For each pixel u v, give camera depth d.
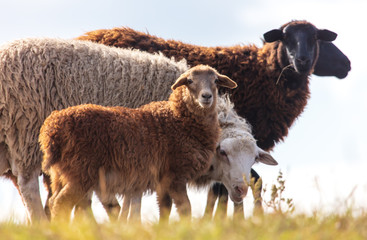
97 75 13.32
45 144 10.02
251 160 12.49
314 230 6.38
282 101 16.36
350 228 6.53
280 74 16.30
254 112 16.12
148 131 10.84
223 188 13.84
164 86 13.92
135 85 13.62
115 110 10.62
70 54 13.18
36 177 12.66
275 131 16.47
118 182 10.41
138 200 12.49
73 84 13.04
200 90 11.13
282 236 5.97
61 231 6.48
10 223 7.71
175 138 11.15
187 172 11.23
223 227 6.39
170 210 11.50
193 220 7.47
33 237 6.21
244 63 16.19
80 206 10.54
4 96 12.38
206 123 11.38
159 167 10.97
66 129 9.93
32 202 12.48
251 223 6.62
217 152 12.71
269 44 16.86
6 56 12.59
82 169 9.92
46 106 12.72
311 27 16.91
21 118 12.45
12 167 12.71
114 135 10.23
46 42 13.16
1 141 12.55
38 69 12.69
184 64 14.58
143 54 14.34
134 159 10.48
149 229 6.51
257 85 16.12
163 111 11.28
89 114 10.15
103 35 16.77
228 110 13.27
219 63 16.12
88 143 9.98
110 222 7.45
